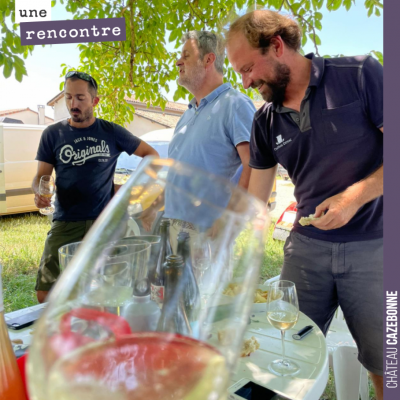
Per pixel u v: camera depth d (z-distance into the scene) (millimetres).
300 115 1672
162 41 3922
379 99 1521
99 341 289
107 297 352
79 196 2637
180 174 383
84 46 4375
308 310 1806
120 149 2924
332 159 1649
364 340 1672
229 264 340
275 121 1813
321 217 1484
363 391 1787
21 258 5117
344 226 1677
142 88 4414
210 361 277
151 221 386
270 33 1584
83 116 2672
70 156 2650
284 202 10586
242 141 2135
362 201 1496
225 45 1801
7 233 6793
